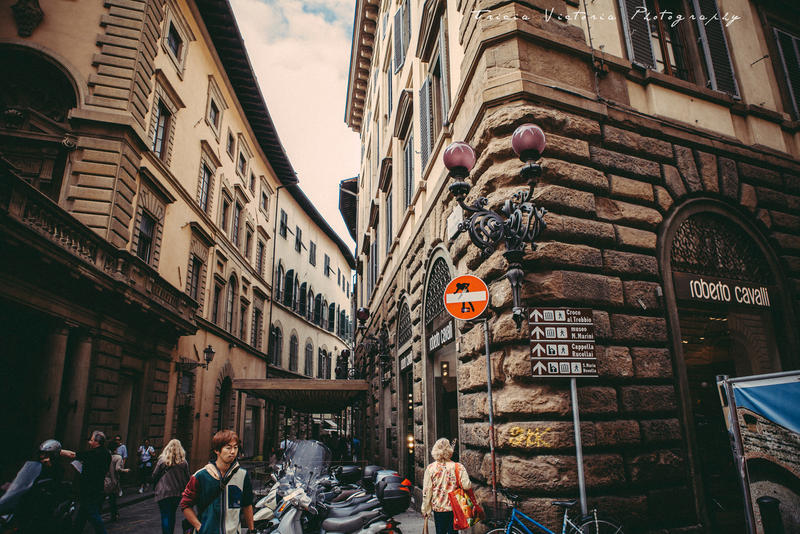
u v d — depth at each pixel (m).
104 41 14.16
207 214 21.34
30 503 5.36
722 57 8.38
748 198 7.52
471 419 6.31
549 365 5.17
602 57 6.87
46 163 13.17
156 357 16.30
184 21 18.39
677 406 5.84
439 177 8.46
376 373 17.84
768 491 4.13
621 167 6.51
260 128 28.05
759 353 7.05
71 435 11.54
